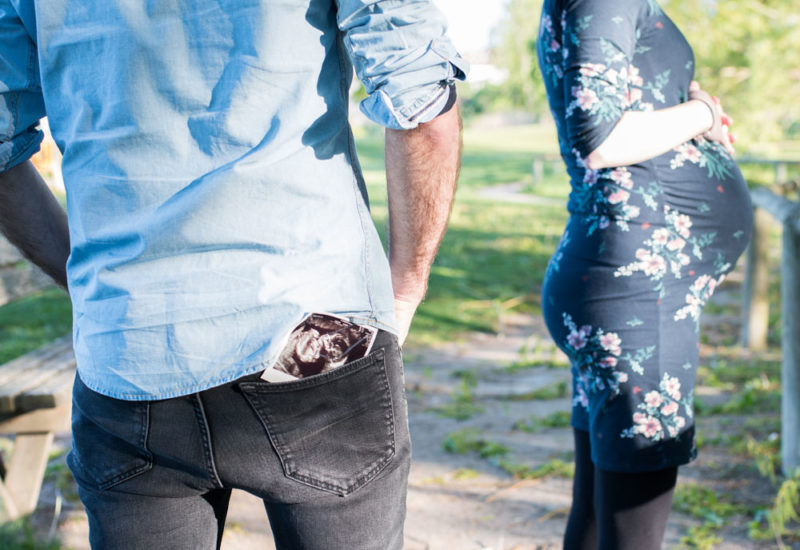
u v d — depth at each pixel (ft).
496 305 23.79
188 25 3.88
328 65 4.13
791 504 10.12
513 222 44.55
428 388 16.56
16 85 4.33
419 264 4.58
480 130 223.51
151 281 3.95
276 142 3.93
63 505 10.68
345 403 4.10
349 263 4.13
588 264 6.59
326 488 4.16
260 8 3.86
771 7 44.83
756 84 43.86
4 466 10.16
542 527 10.29
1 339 19.12
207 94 3.91
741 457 12.05
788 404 11.18
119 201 4.03
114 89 3.95
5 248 11.07
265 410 3.98
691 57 6.82
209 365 3.92
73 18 4.04
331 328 4.02
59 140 4.30
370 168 83.30
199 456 4.06
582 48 6.20
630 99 6.45
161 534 4.31
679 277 6.51
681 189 6.46
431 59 3.99
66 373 10.08
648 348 6.48
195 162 3.94
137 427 4.08
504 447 12.90
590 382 6.72
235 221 3.91
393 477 4.36
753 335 18.93
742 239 6.84
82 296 4.22
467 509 10.85
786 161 41.29
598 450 6.66
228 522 10.44
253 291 3.91
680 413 6.56
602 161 6.26
